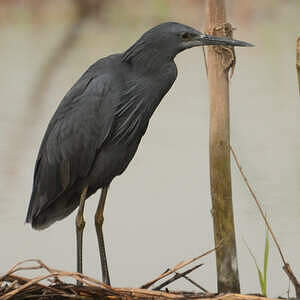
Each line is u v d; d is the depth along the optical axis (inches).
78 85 369.7
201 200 513.3
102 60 369.7
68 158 369.7
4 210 490.6
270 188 512.7
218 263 350.6
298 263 425.1
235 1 966.4
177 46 355.9
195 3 994.7
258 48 852.0
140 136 373.4
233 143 578.2
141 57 361.1
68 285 318.7
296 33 888.9
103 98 359.3
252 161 548.7
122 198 520.1
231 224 347.6
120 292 316.5
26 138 606.9
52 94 716.0
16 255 439.8
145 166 568.1
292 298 335.3
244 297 311.7
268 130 602.9
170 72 362.3
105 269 373.1
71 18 997.2
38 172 383.2
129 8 1022.4
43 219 387.5
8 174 549.0
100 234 375.6
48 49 863.1
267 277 415.5
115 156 367.6
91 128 362.0
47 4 1002.1
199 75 781.9
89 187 380.5
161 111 672.4
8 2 994.1
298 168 536.4
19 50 860.6
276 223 461.7
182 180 542.6
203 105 685.9
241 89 713.6
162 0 1011.3
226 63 337.7
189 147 593.6
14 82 748.6
